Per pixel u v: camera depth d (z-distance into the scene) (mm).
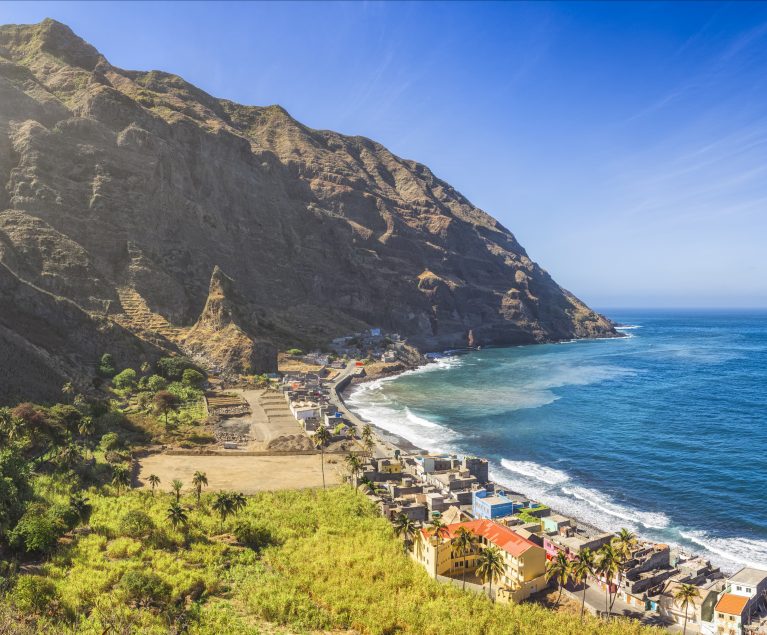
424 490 102938
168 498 89375
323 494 97062
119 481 89625
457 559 72812
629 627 59875
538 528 84250
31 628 48500
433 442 147000
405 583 67062
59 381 139375
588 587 71750
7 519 67250
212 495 93312
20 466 83562
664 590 69188
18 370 130500
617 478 118000
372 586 64875
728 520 96312
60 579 58812
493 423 168375
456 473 111125
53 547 65562
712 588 68250
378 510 91438
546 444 144625
